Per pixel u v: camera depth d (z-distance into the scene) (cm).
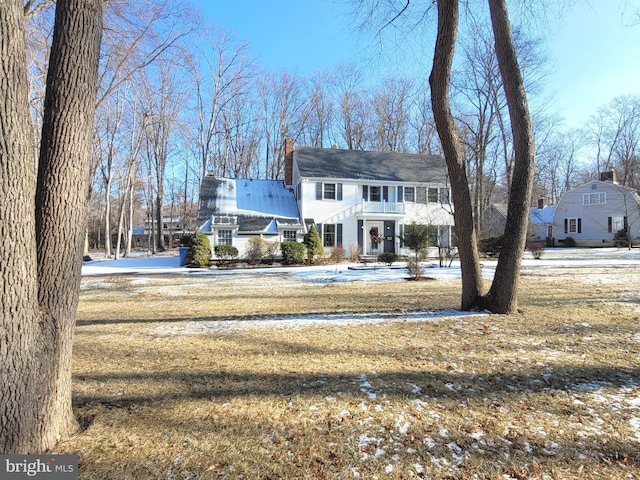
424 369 396
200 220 2211
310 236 2134
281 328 579
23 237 219
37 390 231
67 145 249
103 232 4984
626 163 3850
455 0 595
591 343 476
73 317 264
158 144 3400
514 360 419
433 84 637
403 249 2447
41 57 1164
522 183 633
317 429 278
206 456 245
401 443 258
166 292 1026
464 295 696
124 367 414
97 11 266
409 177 2517
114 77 1295
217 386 359
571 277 1146
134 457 242
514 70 627
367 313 681
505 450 249
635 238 3066
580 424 281
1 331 211
